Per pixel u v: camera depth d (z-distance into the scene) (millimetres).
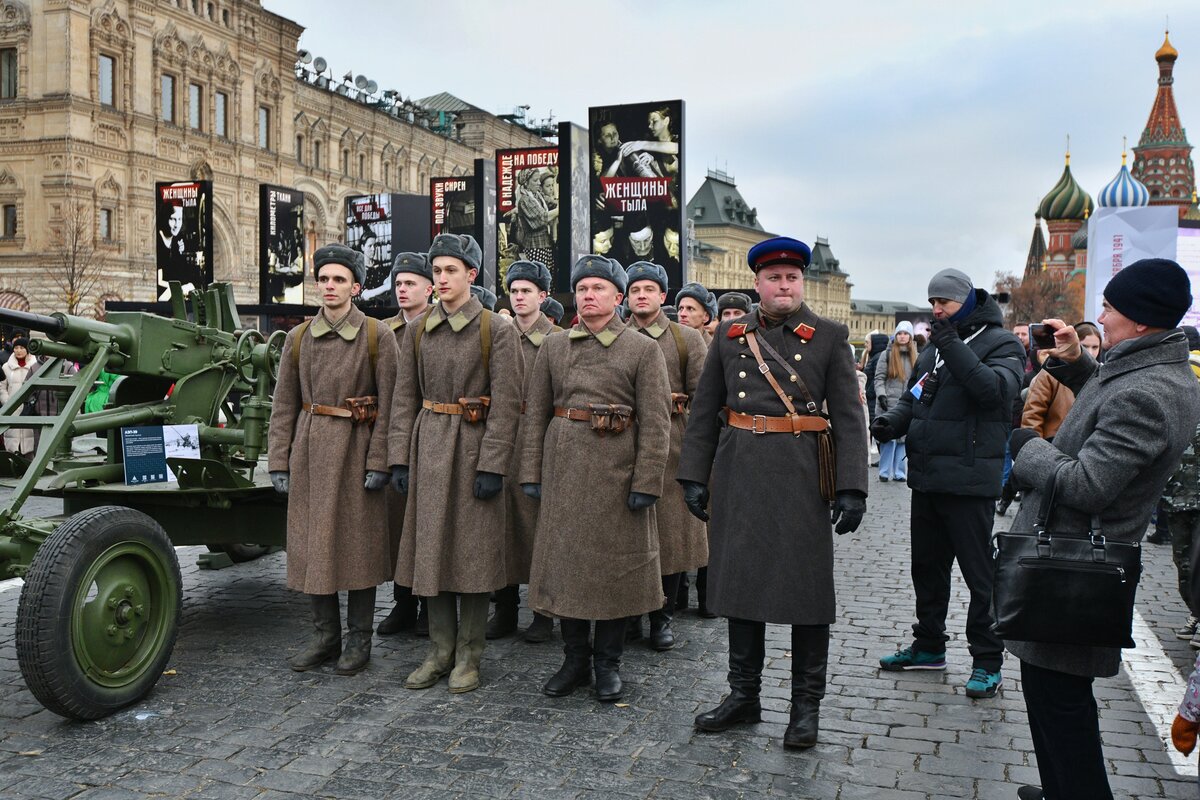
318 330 5480
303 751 4367
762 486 4457
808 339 4508
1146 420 3137
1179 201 103875
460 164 62188
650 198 17750
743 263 118000
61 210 36375
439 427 5281
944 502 5281
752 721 4727
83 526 4637
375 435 5445
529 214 21031
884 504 12039
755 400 4516
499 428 5195
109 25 37906
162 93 40500
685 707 4965
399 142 56375
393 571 6180
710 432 4723
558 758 4305
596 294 5098
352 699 5043
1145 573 8477
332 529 5359
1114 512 3283
